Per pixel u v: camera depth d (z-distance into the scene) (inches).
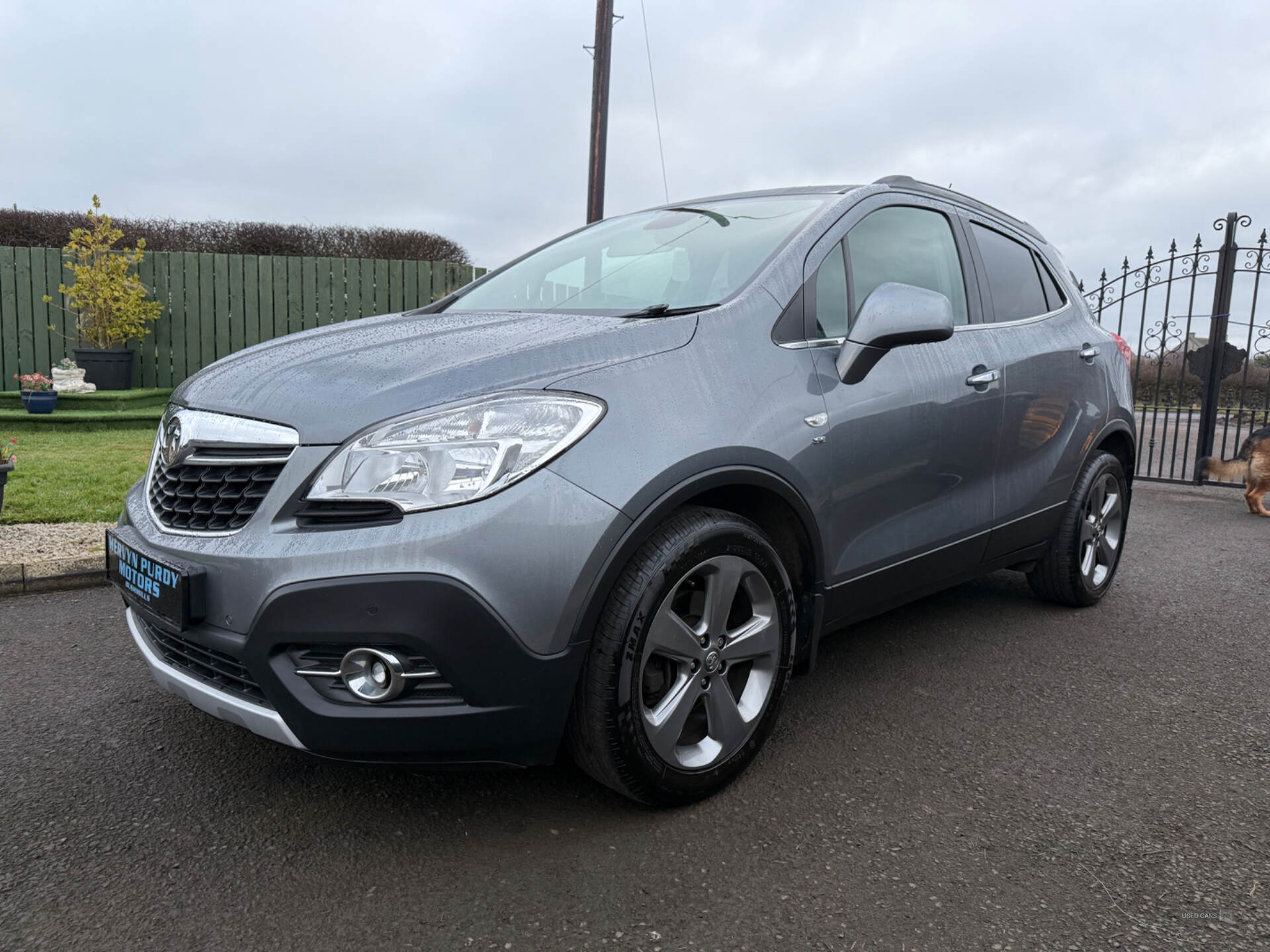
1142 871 76.9
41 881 74.4
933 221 126.1
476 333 90.7
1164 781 94.1
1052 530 145.3
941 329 96.3
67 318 458.9
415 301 497.4
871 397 101.6
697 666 84.0
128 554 83.4
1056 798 90.0
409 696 71.7
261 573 70.7
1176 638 142.9
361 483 70.7
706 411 83.8
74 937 67.2
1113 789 92.1
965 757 99.0
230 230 668.7
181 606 73.5
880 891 73.8
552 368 78.7
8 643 134.3
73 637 137.2
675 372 84.1
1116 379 156.6
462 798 88.7
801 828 83.4
